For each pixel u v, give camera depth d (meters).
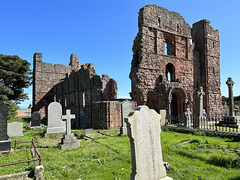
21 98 42.38
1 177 5.65
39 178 5.80
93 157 8.63
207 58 29.19
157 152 5.06
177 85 23.86
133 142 4.62
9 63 38.03
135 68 23.19
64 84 37.28
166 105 22.72
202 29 29.98
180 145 10.12
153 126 5.09
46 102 42.25
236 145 9.44
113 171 6.71
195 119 16.08
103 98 25.70
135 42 25.67
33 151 9.47
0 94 34.44
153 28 24.88
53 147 11.08
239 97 57.03
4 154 9.22
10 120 31.45
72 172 6.70
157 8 25.64
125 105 15.30
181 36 27.77
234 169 6.66
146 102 25.41
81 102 28.28
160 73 24.66
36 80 41.50
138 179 4.48
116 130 17.81
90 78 25.50
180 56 27.28
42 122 30.62
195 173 6.32
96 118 20.97
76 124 29.56
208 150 8.95
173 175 6.24
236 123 15.77
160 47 25.27
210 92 28.70
